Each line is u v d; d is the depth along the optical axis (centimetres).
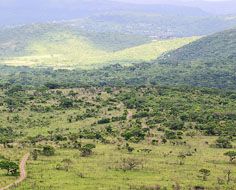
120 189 8156
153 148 12525
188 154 11706
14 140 14038
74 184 8431
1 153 11506
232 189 8519
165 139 13438
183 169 10038
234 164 10812
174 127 15312
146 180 8919
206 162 10931
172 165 10419
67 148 12419
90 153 11544
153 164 10438
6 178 8831
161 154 11688
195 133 14638
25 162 10412
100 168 9856
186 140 13688
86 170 9625
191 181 8969
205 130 14825
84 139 14000
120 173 9444
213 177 9406
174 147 12738
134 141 13412
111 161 10631
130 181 8794
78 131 15550
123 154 11581
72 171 9512
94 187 8231
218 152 12112
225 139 13262
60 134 15000
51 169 9694
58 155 11375
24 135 15250
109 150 12106
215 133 14675
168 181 8906
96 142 13400
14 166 9206
